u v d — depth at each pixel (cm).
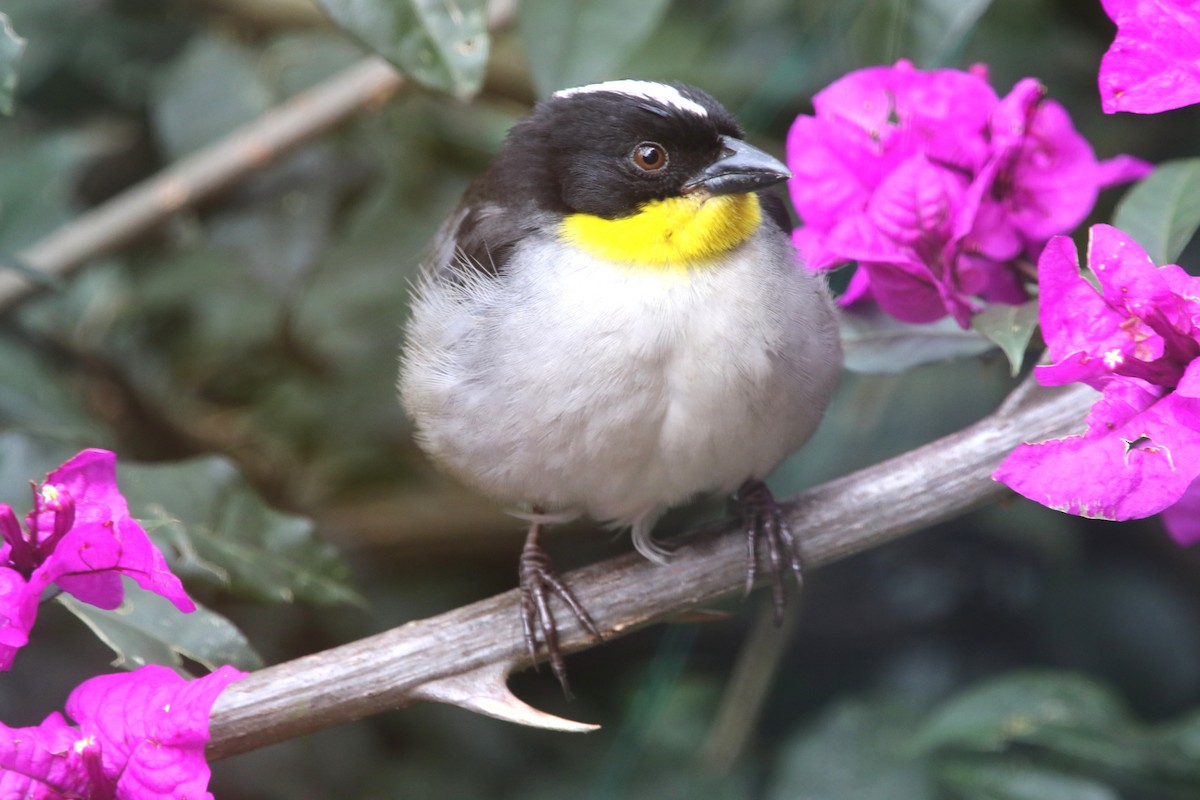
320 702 194
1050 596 206
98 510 192
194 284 209
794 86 202
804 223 199
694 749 206
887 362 198
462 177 210
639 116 198
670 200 198
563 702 209
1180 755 199
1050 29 205
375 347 209
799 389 198
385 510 211
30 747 192
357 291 209
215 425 212
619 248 198
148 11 209
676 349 197
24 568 192
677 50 207
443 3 197
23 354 205
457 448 199
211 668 196
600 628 197
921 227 195
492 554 211
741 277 197
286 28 209
